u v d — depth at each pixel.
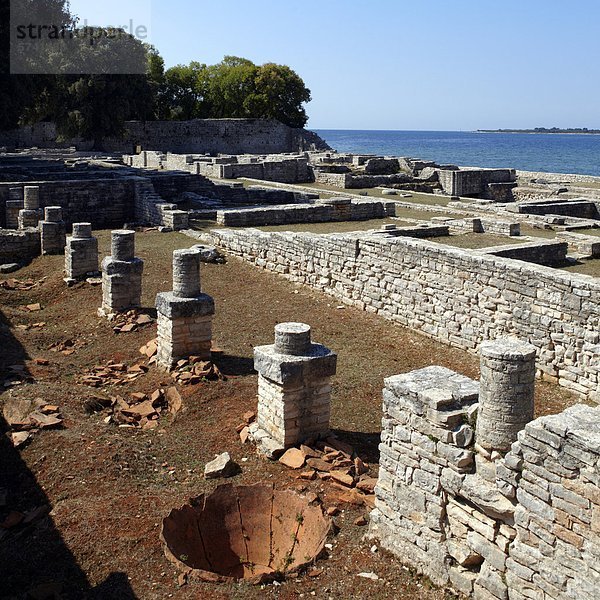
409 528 9.62
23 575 9.42
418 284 19.94
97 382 16.41
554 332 16.47
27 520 10.75
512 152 189.88
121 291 21.00
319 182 57.09
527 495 8.03
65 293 24.09
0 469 12.28
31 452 12.62
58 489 11.51
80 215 36.44
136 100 81.12
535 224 36.03
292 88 100.31
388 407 9.88
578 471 7.48
